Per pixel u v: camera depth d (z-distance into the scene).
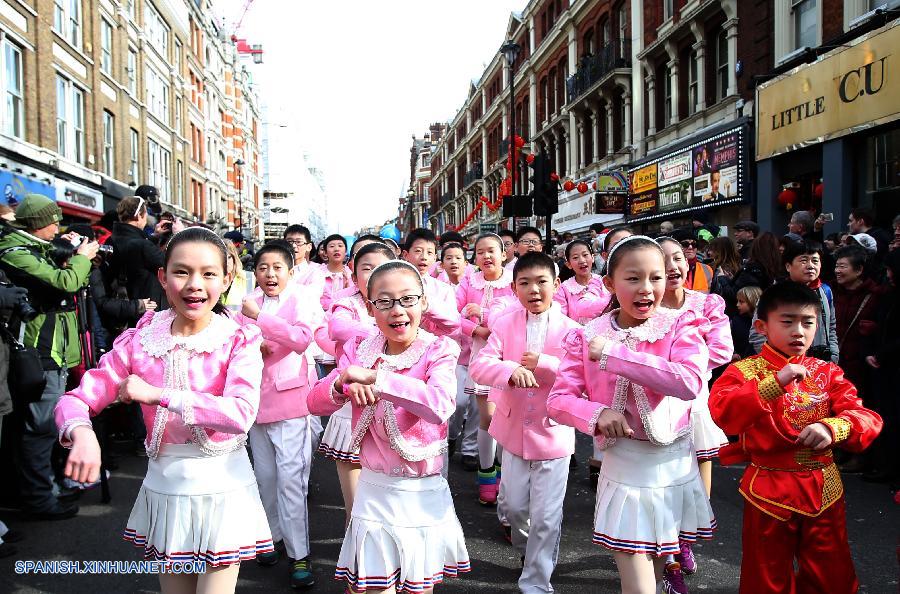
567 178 26.08
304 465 4.08
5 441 5.00
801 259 5.57
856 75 10.34
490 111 40.47
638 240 2.92
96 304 5.98
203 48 36.81
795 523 2.90
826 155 11.26
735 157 13.97
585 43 24.78
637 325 3.01
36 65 16.20
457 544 2.88
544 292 3.97
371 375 2.68
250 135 54.03
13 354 4.52
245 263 11.73
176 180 29.91
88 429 2.34
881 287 5.85
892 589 3.67
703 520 2.97
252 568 4.14
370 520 2.77
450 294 5.36
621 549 2.80
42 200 5.02
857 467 5.85
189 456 2.58
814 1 12.09
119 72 22.50
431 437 2.83
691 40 16.94
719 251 6.99
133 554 4.26
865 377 5.86
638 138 19.83
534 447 3.66
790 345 2.95
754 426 2.96
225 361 2.62
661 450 2.90
